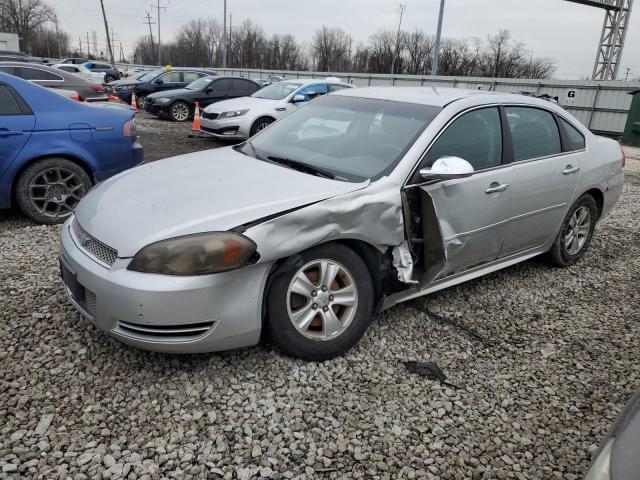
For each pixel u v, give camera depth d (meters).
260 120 11.77
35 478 2.19
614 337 3.73
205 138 12.82
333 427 2.61
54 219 5.34
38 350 3.04
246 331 2.79
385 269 3.30
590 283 4.68
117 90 20.12
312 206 2.86
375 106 3.96
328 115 4.08
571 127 4.66
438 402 2.87
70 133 5.30
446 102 3.76
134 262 2.63
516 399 2.96
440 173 3.16
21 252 4.48
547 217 4.39
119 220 2.87
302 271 2.95
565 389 3.08
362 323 3.19
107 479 2.21
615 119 21.11
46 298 3.63
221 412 2.65
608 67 28.11
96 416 2.56
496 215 3.82
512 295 4.31
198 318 2.64
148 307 2.57
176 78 19.34
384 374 3.07
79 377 2.83
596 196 5.04
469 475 2.39
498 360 3.33
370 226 3.08
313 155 3.66
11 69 11.66
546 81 23.11
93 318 2.83
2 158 5.00
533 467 2.47
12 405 2.60
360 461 2.42
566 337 3.68
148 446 2.40
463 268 3.84
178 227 2.68
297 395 2.82
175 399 2.71
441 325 3.71
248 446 2.45
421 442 2.57
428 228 3.42
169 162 3.78
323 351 3.06
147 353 3.06
